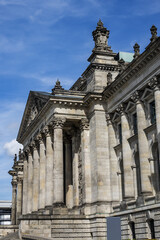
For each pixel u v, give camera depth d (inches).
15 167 4549.7
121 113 2365.9
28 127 3316.9
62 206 2428.6
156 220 1812.3
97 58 2706.7
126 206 2165.4
